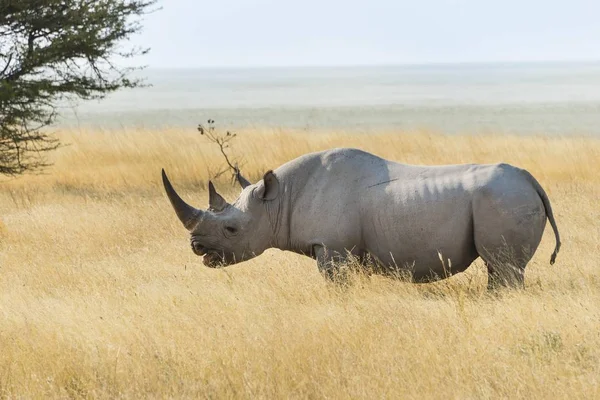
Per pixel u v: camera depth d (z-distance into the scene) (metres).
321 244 31.52
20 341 25.62
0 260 38.69
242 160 72.25
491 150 76.44
